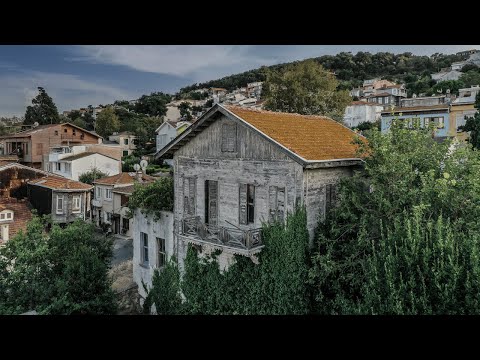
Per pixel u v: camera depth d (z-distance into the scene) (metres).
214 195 16.50
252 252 13.75
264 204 14.70
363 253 13.23
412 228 11.33
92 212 40.97
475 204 12.28
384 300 10.66
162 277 18.53
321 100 41.12
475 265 9.57
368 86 87.12
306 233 13.96
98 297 15.71
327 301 13.65
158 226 19.16
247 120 15.11
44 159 53.59
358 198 13.80
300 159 13.22
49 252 16.17
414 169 14.62
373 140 14.44
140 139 72.81
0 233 25.58
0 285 14.83
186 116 93.19
